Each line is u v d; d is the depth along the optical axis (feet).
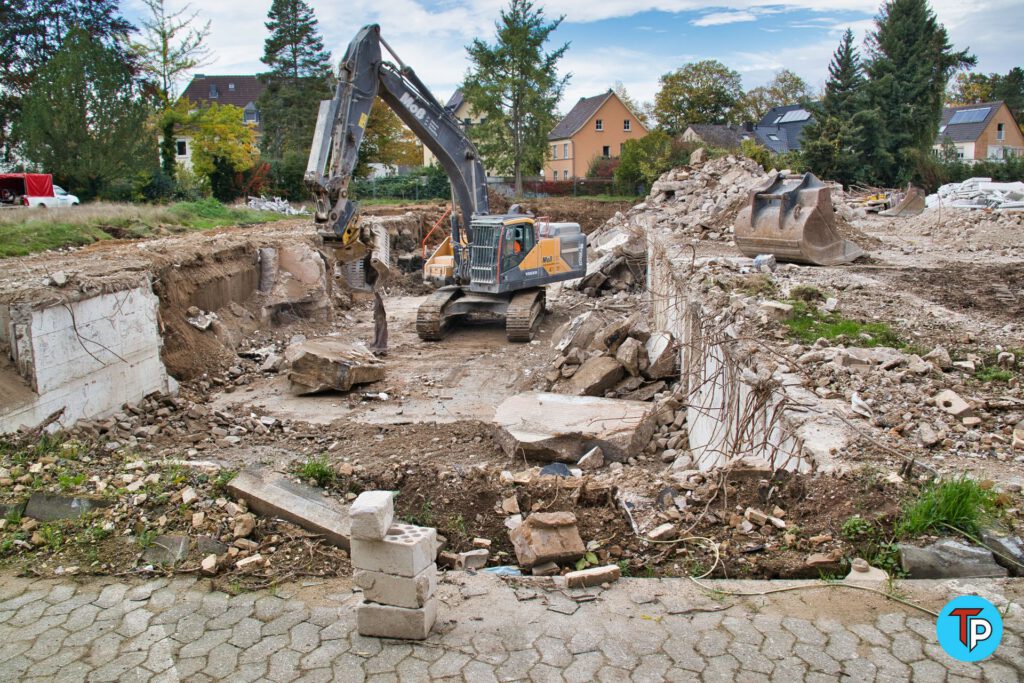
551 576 17.21
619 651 14.29
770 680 13.26
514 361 48.49
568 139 201.57
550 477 23.68
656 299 48.49
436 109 52.90
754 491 19.58
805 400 23.22
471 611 15.81
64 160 100.01
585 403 34.32
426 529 15.39
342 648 14.93
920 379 24.61
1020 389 23.90
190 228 72.28
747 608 15.30
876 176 143.33
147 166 107.96
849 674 13.26
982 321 30.83
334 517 20.25
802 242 42.06
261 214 96.53
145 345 37.93
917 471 18.78
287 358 42.55
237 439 33.68
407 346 53.11
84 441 30.60
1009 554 15.76
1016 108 258.16
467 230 56.03
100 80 102.37
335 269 65.36
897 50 149.59
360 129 46.68
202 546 19.26
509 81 153.07
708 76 240.32
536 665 14.05
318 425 36.45
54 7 141.59
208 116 139.44
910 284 38.11
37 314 30.25
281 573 18.12
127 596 17.35
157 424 35.32
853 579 15.83
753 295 34.37
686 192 78.84
